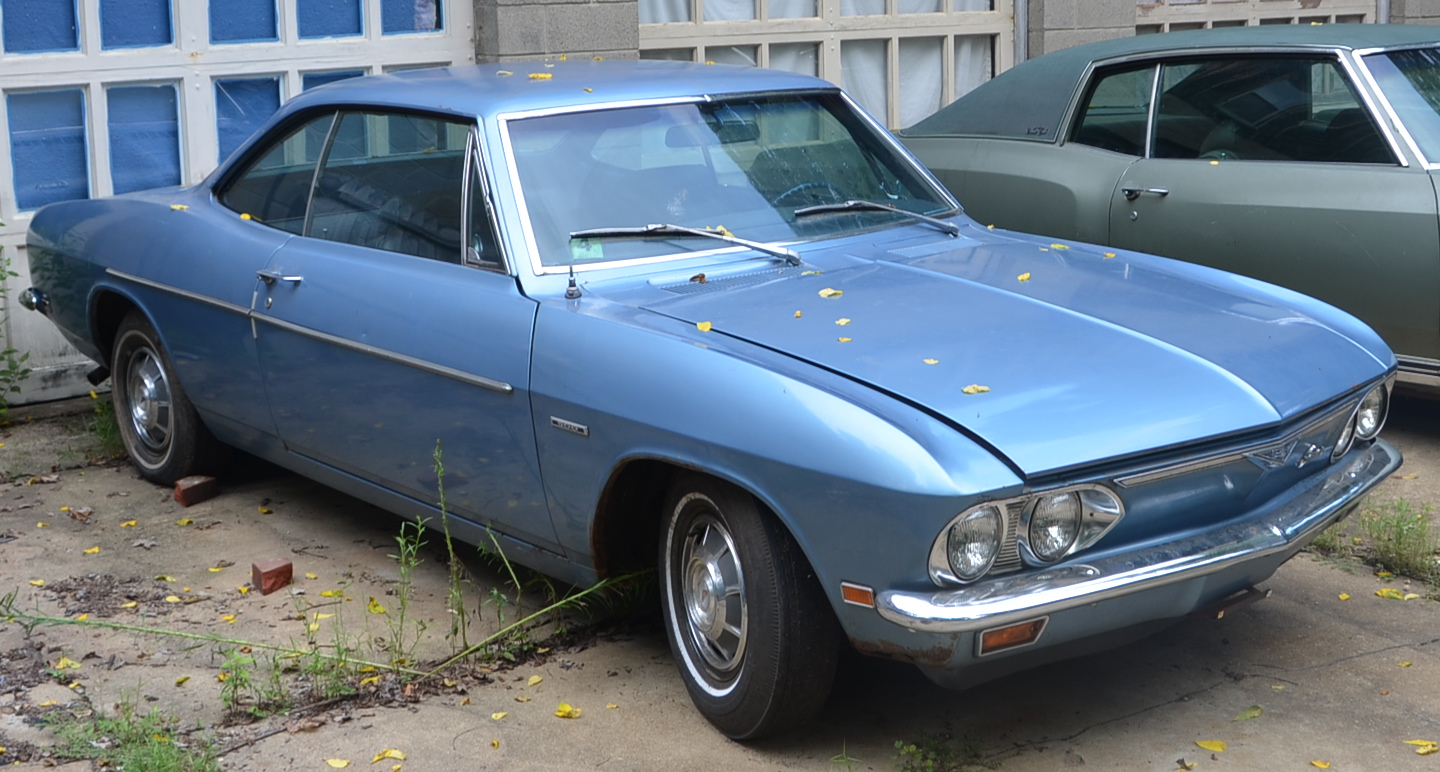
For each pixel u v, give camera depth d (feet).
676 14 27.73
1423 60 19.10
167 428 17.93
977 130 23.20
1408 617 13.51
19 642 13.47
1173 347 10.91
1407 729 11.27
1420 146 17.94
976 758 10.86
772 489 10.09
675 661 11.94
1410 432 19.53
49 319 20.57
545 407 11.86
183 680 12.60
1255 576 10.69
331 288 14.23
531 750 11.22
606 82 14.35
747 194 13.75
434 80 15.02
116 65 22.04
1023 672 12.48
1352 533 15.67
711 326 11.33
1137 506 9.88
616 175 13.34
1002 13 31.81
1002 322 11.28
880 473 9.36
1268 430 10.36
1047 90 22.18
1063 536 9.63
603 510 11.74
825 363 10.45
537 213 12.85
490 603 14.29
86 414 21.83
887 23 30.22
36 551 15.98
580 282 12.48
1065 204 21.15
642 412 10.98
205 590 14.80
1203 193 19.45
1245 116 19.67
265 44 23.44
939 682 9.96
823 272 12.80
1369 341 12.17
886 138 15.51
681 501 11.34
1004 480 9.23
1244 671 12.38
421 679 12.51
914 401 9.85
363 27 24.44
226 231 16.19
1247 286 13.05
